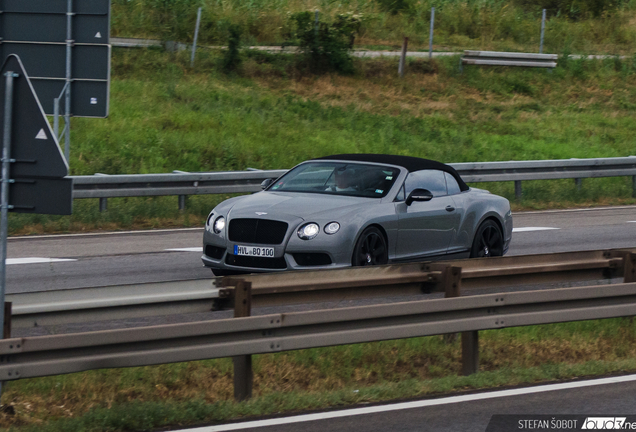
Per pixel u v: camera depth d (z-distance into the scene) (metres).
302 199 27.41
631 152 78.06
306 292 19.52
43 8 40.22
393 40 101.69
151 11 90.06
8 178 15.86
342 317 16.88
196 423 15.30
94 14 39.97
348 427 15.15
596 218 49.09
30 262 32.38
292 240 25.64
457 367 20.39
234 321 15.83
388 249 27.48
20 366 14.07
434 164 30.56
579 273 23.56
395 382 19.19
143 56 79.31
